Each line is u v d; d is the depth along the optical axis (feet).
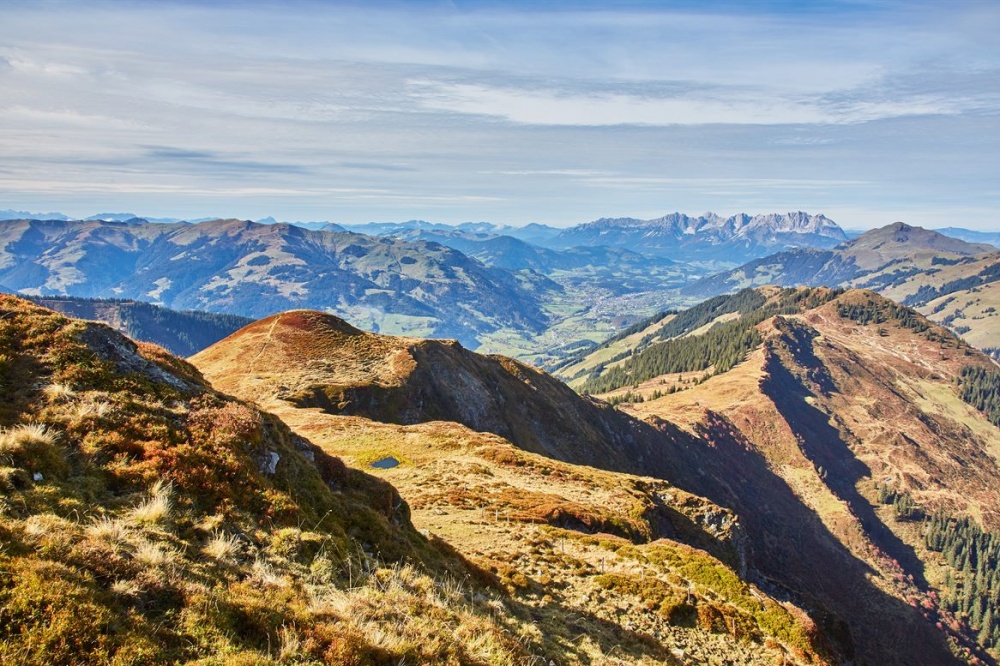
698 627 88.58
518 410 459.32
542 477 196.34
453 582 63.62
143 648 27.96
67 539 33.27
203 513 46.62
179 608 32.65
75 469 43.78
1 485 36.58
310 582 43.47
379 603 44.04
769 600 112.37
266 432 64.75
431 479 163.63
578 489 191.72
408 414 328.29
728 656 82.02
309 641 34.14
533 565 97.25
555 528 128.36
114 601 30.40
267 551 45.68
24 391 51.21
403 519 77.15
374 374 351.46
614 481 219.41
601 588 92.79
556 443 458.09
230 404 64.75
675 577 105.91
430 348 417.49
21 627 26.05
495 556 98.32
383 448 204.03
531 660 48.37
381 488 78.79
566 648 61.57
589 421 532.73
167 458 49.52
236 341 385.70
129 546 36.37
